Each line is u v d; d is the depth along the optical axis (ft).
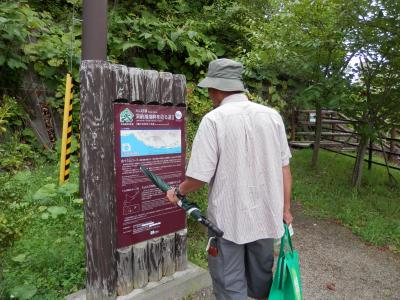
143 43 21.52
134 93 7.72
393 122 18.30
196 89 20.15
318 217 14.88
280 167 6.29
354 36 16.29
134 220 8.05
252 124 6.02
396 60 16.03
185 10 27.25
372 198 17.03
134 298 7.99
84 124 7.16
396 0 14.74
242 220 5.98
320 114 21.08
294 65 18.45
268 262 6.70
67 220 11.07
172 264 9.00
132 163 7.88
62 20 21.50
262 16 26.23
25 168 15.71
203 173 5.83
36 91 17.90
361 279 10.39
